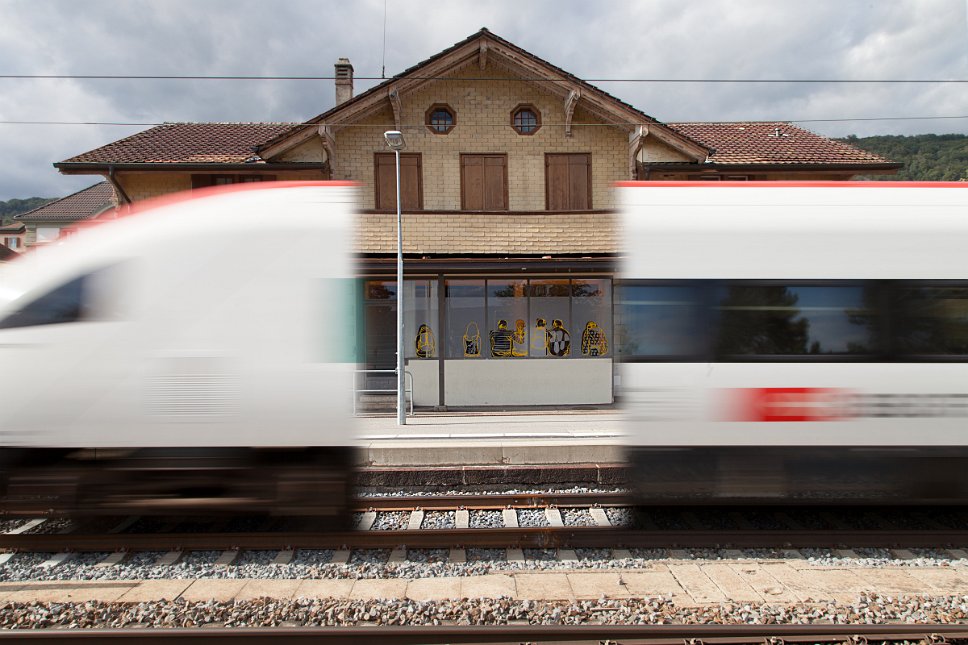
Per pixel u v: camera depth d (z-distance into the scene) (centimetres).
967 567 511
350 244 526
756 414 546
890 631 384
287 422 514
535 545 557
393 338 1436
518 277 1430
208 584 481
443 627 391
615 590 464
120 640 386
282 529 609
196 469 525
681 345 552
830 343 549
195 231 522
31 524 622
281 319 514
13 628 408
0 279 524
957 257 554
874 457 542
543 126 1589
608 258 1361
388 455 865
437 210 1491
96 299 516
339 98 1892
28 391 512
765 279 554
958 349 549
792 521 634
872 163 1609
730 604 431
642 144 1554
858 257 554
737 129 1978
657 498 549
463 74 1580
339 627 394
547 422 1159
